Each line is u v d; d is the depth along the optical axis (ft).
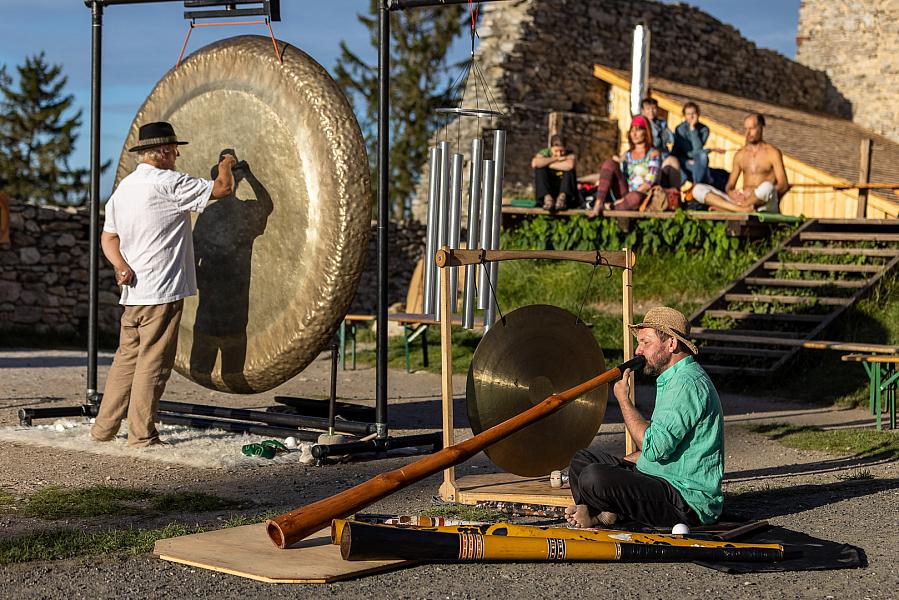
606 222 47.16
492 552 14.46
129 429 23.36
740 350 36.32
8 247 55.21
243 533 15.62
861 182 51.65
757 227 45.16
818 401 33.14
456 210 21.84
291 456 22.68
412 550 14.26
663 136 49.21
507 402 18.01
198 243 24.76
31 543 15.14
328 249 22.81
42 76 169.68
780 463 23.02
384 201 23.22
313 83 23.30
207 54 25.16
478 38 71.20
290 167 23.31
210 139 24.80
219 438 24.79
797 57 97.76
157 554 14.73
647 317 16.16
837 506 18.56
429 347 45.60
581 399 18.88
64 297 57.06
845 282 39.75
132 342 23.61
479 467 22.27
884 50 91.86
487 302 21.04
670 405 15.70
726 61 84.48
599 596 13.29
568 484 18.60
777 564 14.55
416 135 139.54
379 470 21.61
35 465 21.43
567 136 71.26
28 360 45.34
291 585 13.56
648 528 16.25
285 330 23.45
